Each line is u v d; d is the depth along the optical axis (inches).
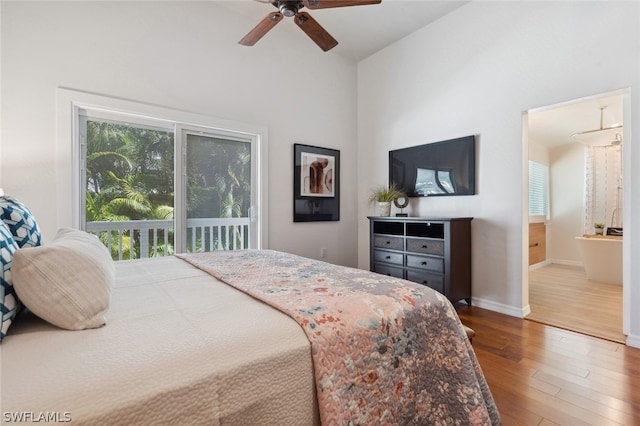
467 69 122.8
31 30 86.4
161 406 24.1
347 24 136.2
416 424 40.5
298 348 32.0
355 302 41.7
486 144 117.3
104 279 37.9
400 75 148.6
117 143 102.9
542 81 102.3
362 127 168.4
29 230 46.2
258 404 28.6
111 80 98.3
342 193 163.3
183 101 112.0
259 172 132.4
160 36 107.3
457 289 114.9
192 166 117.6
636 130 84.1
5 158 83.4
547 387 64.8
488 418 42.6
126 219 104.9
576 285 152.9
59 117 90.1
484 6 117.3
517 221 109.2
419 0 120.6
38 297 32.3
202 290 48.6
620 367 72.6
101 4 96.6
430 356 43.6
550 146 220.7
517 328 97.4
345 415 32.7
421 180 139.4
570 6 96.0
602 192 199.8
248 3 120.0
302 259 76.0
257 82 130.9
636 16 84.1
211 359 28.1
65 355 27.1
